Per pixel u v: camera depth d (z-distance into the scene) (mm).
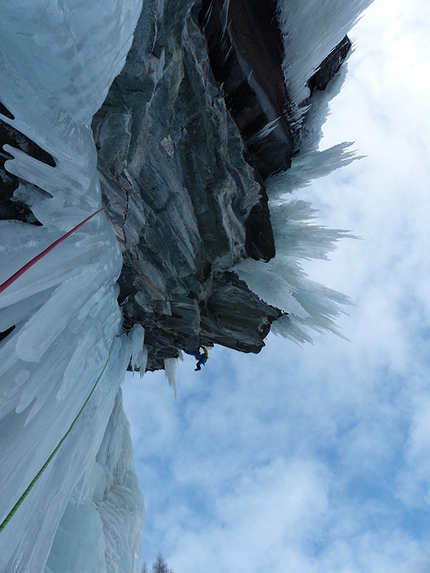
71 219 2504
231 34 3400
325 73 4988
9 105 1593
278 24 4215
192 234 4371
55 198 2277
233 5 3461
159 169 3465
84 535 5703
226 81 3723
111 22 1547
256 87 3848
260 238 5070
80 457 3713
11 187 2129
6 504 1993
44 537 2697
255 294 5551
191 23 2953
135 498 10586
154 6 2240
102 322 3881
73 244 2582
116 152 2793
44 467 2484
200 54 3121
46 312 2156
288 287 5164
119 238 3621
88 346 3201
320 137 5121
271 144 4664
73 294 2527
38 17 1276
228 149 4031
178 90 3049
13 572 2330
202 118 3398
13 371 2123
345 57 5047
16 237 2074
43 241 2277
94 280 2877
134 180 3316
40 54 1448
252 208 4715
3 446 2107
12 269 1902
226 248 4691
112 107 2500
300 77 4410
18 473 2146
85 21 1433
